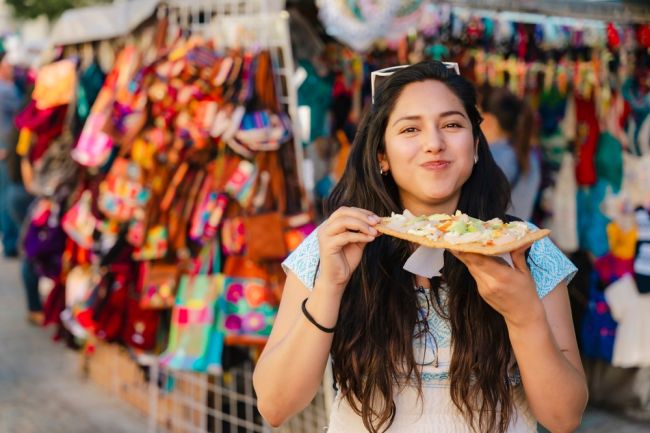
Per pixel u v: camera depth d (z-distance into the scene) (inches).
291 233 124.4
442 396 57.7
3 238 338.3
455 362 56.8
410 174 57.4
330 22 124.5
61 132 176.1
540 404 55.0
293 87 125.7
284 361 56.0
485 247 50.1
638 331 153.7
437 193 56.8
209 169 131.0
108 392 182.5
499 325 57.5
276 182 124.5
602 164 157.0
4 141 293.4
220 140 126.1
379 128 59.4
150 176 137.1
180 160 131.7
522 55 153.1
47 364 205.5
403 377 57.6
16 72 313.3
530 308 52.4
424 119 56.9
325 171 172.2
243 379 147.2
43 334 236.1
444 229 53.2
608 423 156.6
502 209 62.1
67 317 168.2
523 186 139.0
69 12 174.2
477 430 57.4
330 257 54.0
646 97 156.1
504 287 51.5
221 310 126.7
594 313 158.7
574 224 159.0
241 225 126.7
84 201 162.9
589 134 157.9
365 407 57.3
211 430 146.6
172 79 127.3
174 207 132.6
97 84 170.2
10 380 192.1
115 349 179.3
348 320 58.4
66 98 172.4
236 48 128.3
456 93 58.1
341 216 53.9
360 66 162.6
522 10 144.4
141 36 157.2
